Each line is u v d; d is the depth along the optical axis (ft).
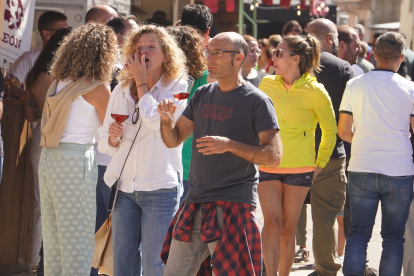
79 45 23.97
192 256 20.90
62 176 23.61
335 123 27.68
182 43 26.89
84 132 23.98
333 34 32.17
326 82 30.40
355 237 27.32
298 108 26.94
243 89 20.24
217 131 20.24
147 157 23.00
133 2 65.41
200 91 21.45
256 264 19.83
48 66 29.78
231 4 70.13
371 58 67.82
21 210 32.07
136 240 23.70
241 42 20.22
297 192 27.09
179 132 21.43
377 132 26.78
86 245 24.22
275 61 27.43
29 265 32.94
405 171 26.68
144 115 22.18
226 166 20.03
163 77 23.72
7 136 30.73
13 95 33.91
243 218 19.83
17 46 37.73
